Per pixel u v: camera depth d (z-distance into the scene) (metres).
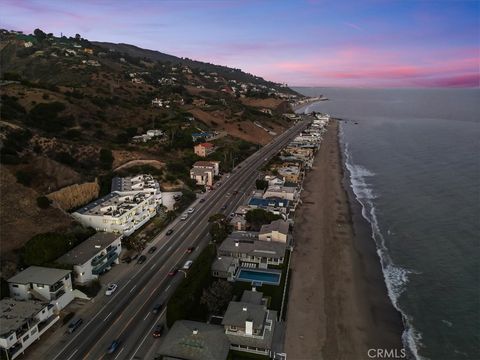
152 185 109.25
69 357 50.56
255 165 161.25
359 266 79.44
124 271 73.12
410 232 97.00
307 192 128.50
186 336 50.94
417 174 150.62
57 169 94.62
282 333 57.78
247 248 77.38
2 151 90.44
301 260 80.94
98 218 84.62
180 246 83.88
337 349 55.06
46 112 137.62
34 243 65.69
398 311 65.12
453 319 63.41
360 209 113.25
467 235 94.19
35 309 53.84
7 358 48.25
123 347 52.72
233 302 57.97
